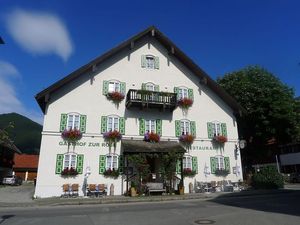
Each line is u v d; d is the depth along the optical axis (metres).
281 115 31.38
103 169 21.83
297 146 45.56
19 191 26.12
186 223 9.73
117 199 18.02
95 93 23.25
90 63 22.66
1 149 40.91
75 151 21.61
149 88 24.95
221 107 26.86
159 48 26.38
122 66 24.67
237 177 25.52
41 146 20.97
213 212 12.10
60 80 21.50
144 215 11.54
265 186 24.78
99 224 9.71
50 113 21.75
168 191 21.80
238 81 34.38
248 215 11.12
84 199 18.30
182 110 25.38
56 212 12.85
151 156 21.72
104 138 22.47
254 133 33.28
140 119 23.84
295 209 12.67
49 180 20.55
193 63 25.92
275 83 33.38
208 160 24.97
